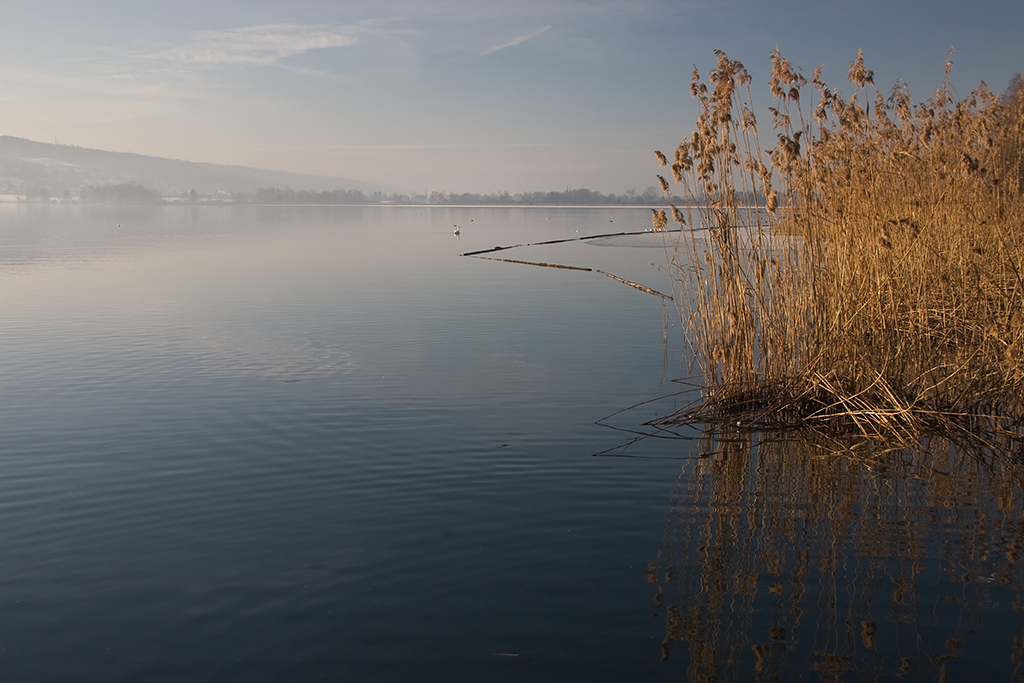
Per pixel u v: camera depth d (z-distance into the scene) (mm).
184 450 8008
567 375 11297
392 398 10000
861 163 9367
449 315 17016
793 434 8516
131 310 17703
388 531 6027
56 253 35375
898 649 4328
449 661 4309
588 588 5102
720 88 8859
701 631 4559
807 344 9336
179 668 4289
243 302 19125
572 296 20172
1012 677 4047
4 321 16094
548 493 6793
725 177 9141
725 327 9320
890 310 9094
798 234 9266
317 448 8047
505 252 37531
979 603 4809
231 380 11023
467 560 5523
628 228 68000
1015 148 9641
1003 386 8625
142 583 5262
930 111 9820
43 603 5023
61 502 6684
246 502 6656
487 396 10102
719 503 6543
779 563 5418
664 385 10680
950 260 9242
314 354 12875
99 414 9312
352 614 4824
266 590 5141
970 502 6527
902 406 8664
